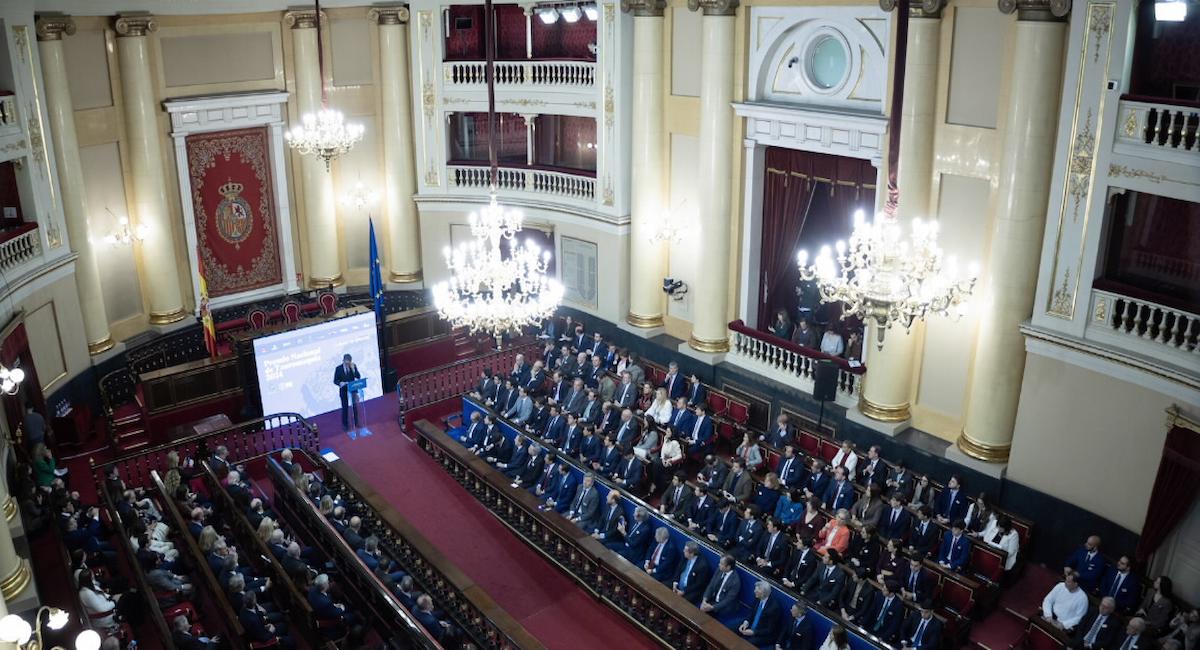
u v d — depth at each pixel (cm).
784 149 1482
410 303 2020
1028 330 1154
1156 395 1055
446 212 1952
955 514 1205
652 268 1709
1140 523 1095
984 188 1207
